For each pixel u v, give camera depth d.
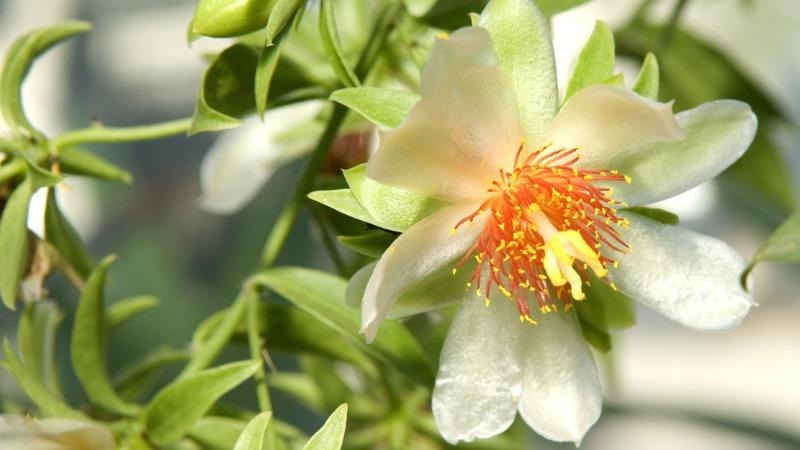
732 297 0.22
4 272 0.23
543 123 0.21
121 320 0.24
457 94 0.21
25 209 0.23
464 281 0.22
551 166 0.22
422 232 0.21
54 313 0.24
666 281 0.22
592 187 0.22
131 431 0.22
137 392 0.25
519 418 0.25
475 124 0.21
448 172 0.21
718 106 0.21
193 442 0.23
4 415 0.22
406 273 0.21
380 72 0.25
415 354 0.23
